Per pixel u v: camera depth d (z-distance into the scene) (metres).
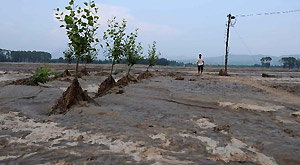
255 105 8.53
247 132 5.50
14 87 10.17
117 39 12.09
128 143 4.57
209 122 6.34
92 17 7.59
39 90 10.20
